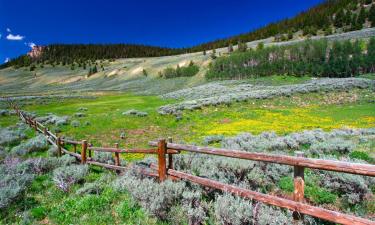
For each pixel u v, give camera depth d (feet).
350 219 12.18
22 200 23.50
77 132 72.18
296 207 14.20
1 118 95.96
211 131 72.18
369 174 11.48
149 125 81.46
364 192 20.16
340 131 59.06
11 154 47.26
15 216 20.90
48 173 32.04
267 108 106.22
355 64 233.76
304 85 151.84
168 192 19.76
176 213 18.69
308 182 23.56
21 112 99.19
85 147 36.68
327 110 101.96
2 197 21.85
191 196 19.34
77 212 20.86
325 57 273.13
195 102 111.75
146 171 25.81
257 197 16.19
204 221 17.62
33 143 51.55
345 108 103.45
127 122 82.94
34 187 26.86
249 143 45.47
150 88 327.47
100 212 20.68
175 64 476.54
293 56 294.05
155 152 24.11
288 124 78.38
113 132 73.51
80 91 304.30
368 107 100.48
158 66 502.79
